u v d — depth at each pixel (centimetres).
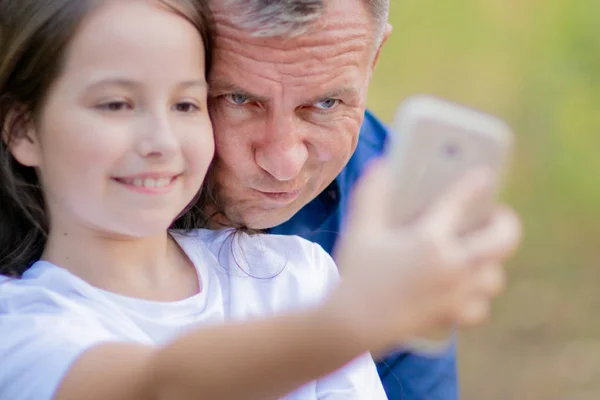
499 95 648
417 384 230
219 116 171
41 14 147
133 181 147
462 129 116
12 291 149
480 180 109
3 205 165
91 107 146
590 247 552
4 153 159
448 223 107
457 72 666
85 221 154
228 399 121
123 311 154
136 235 149
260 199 179
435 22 689
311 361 115
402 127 118
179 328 156
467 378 453
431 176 116
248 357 119
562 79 651
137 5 148
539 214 571
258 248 181
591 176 591
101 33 145
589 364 462
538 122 627
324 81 170
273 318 120
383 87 645
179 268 169
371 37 180
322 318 114
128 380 127
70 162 148
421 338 115
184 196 154
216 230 183
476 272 107
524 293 512
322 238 227
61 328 138
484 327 489
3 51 152
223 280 174
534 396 443
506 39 681
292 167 171
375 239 110
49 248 161
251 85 167
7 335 139
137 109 148
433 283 106
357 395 177
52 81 148
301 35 166
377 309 109
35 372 133
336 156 180
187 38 151
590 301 507
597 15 664
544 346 476
